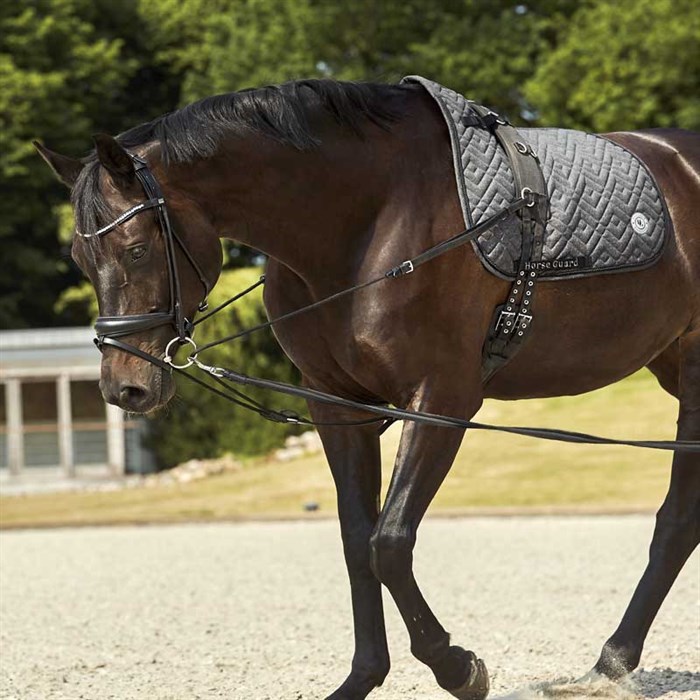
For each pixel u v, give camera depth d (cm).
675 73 4331
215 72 5116
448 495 2897
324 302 737
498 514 2545
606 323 799
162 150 726
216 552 2027
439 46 4906
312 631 1234
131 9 6116
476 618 1286
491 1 5172
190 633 1245
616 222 802
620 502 2667
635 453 3164
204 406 3966
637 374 4078
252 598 1492
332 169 741
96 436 3856
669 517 855
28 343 3806
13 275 5559
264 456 3878
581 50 4531
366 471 794
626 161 840
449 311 736
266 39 4941
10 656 1124
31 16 5316
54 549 2164
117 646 1173
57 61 5566
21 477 3791
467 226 741
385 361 728
